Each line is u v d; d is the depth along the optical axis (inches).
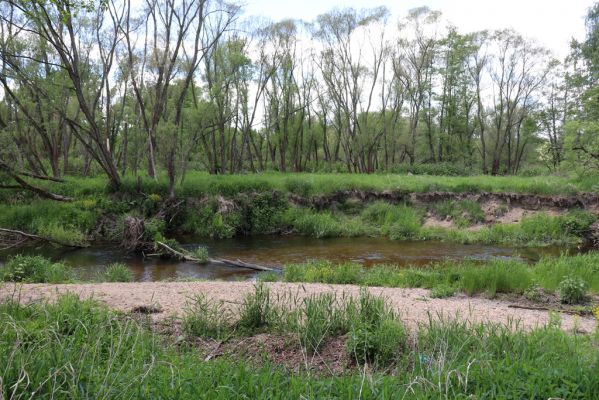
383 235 805.2
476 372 156.5
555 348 191.2
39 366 149.7
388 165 1590.8
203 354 208.1
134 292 337.7
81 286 367.6
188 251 653.3
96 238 758.5
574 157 899.4
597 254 505.0
